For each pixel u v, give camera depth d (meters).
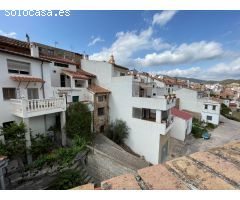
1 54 11.59
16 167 10.61
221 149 2.66
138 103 20.55
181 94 42.69
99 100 21.95
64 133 14.78
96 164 13.30
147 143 20.25
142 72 40.09
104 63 23.75
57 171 10.41
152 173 2.04
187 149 25.95
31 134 13.36
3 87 11.80
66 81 20.62
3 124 11.94
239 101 66.19
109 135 22.08
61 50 26.75
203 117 40.66
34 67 14.01
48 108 12.98
